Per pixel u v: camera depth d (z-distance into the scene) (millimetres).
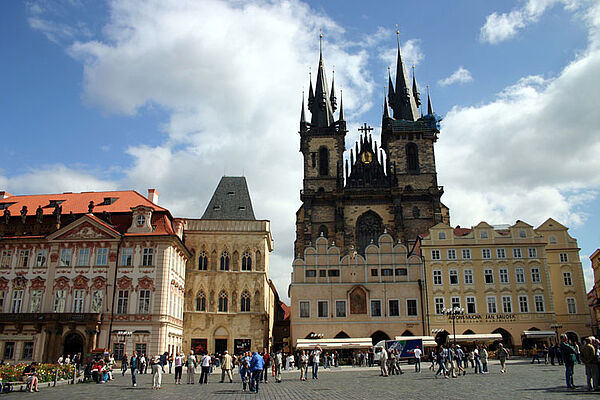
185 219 86625
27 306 71812
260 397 31500
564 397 25422
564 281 85625
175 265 76188
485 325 80500
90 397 32625
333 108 131250
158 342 68562
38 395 34406
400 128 121438
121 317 69500
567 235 87625
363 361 71312
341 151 122688
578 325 83562
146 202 80250
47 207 80750
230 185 96312
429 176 118625
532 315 80812
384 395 29906
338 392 32938
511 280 82312
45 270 72938
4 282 73062
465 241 84062
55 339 67500
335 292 82125
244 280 84688
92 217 73375
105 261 72375
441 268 83000
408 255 89188
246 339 82438
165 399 30875
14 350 68250
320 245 84375
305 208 115250
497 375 42656
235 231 86500
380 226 113438
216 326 82438
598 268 105062
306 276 82938
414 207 114312
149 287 70688
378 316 81000
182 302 81312
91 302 70938
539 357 64500
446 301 81562
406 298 81812
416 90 131000
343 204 114688
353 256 83812
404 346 68312
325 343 73750
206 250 85500
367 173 121625
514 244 83750
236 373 62094
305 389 36188
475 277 82562
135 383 42750
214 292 83812
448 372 43125
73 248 73188
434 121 121375
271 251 103062
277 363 45125
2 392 36438
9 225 77125
